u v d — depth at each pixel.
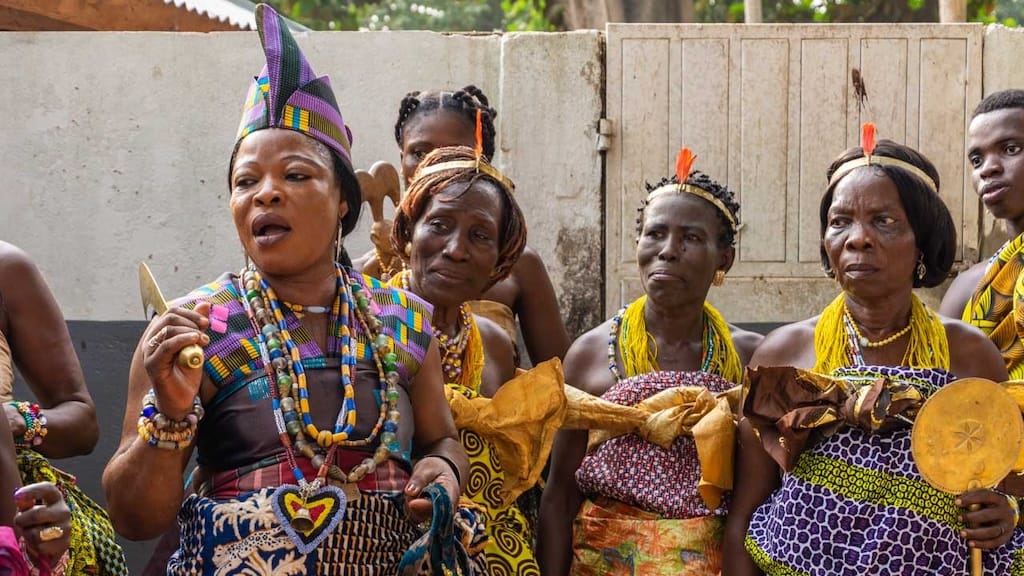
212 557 2.92
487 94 6.75
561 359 5.31
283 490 2.93
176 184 6.77
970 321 4.86
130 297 6.74
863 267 3.87
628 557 4.07
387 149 6.77
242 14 9.21
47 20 7.88
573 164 6.73
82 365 6.61
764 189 6.71
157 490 2.86
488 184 4.25
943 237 3.96
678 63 6.70
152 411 2.85
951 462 3.52
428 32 6.75
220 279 3.23
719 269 4.59
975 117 5.18
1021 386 3.70
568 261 6.72
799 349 4.05
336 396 3.09
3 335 3.87
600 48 6.72
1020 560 3.73
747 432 3.96
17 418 3.61
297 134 3.18
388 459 3.13
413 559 2.95
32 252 6.75
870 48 6.68
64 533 2.96
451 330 4.28
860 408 3.59
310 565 2.91
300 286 3.21
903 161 3.95
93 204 6.75
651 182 6.70
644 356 4.41
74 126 6.76
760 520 3.84
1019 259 4.79
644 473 4.12
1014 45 6.64
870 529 3.62
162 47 6.77
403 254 4.41
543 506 4.36
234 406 3.02
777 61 6.68
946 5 8.08
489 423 3.98
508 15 21.47
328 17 17.14
